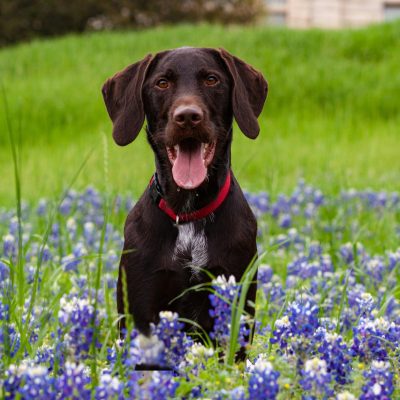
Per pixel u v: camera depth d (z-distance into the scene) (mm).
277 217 10406
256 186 13797
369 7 57812
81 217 10352
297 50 27578
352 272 7293
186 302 4652
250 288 4535
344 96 23250
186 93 4727
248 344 4023
